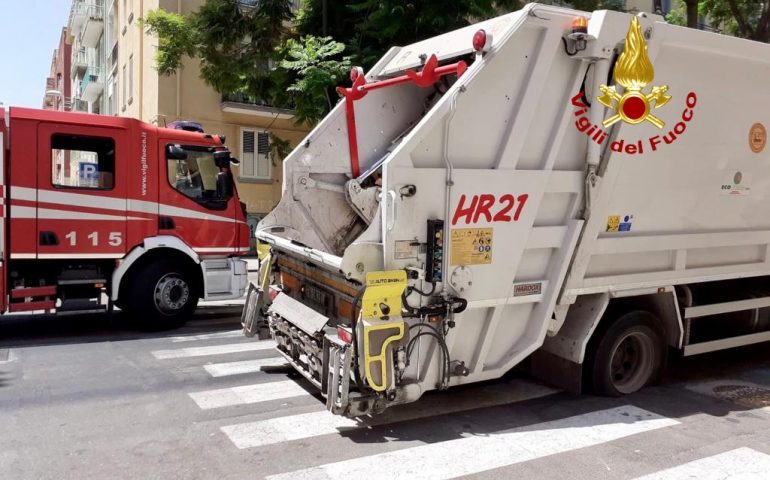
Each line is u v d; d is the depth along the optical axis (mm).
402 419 5094
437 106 4445
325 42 9930
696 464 4293
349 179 6254
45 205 7645
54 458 4309
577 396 5699
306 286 5543
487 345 4875
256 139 19625
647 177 5371
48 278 7910
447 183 4484
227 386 5949
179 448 4488
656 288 5652
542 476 4078
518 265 4855
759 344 7887
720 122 5738
